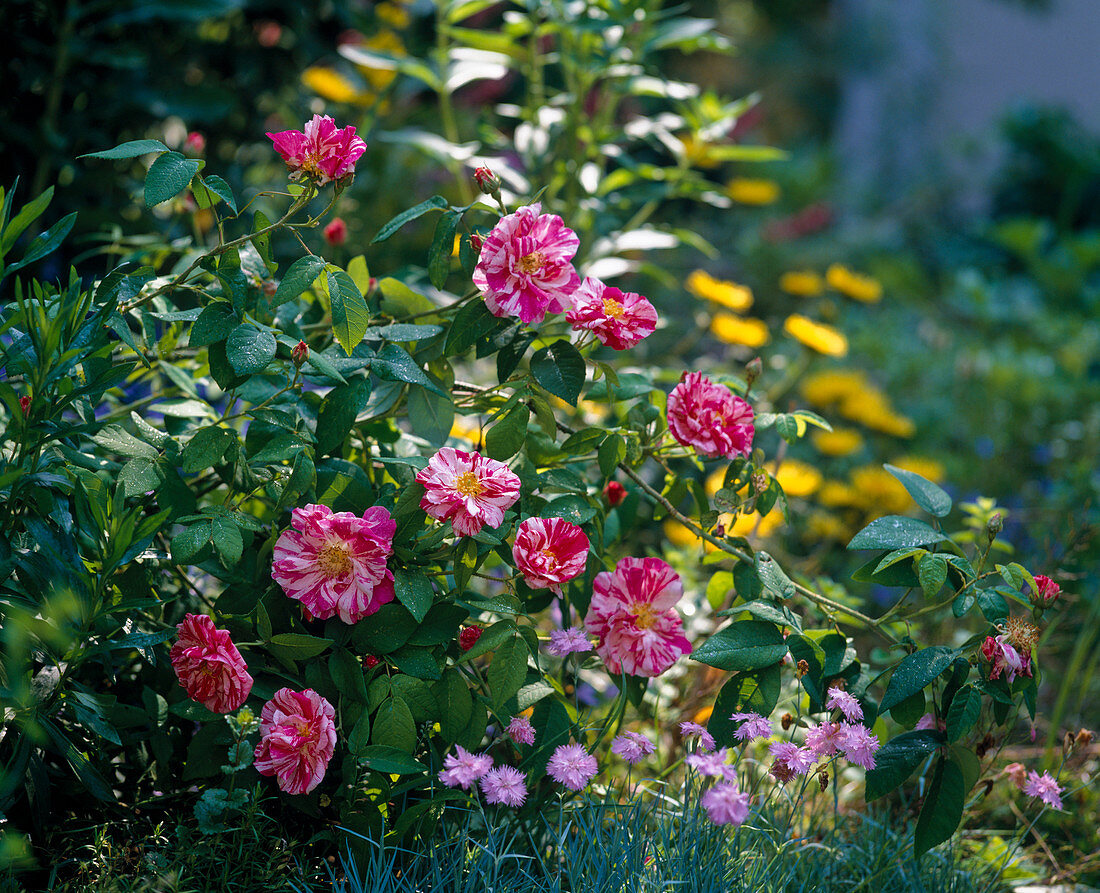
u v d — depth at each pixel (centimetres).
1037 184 867
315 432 164
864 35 1009
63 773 154
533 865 160
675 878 153
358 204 341
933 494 171
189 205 210
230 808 146
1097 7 1026
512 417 162
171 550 143
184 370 185
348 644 156
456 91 484
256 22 320
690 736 163
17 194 269
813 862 169
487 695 163
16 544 143
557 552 154
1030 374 477
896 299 656
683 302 500
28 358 148
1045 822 213
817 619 189
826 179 857
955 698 155
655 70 273
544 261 154
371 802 153
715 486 256
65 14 268
